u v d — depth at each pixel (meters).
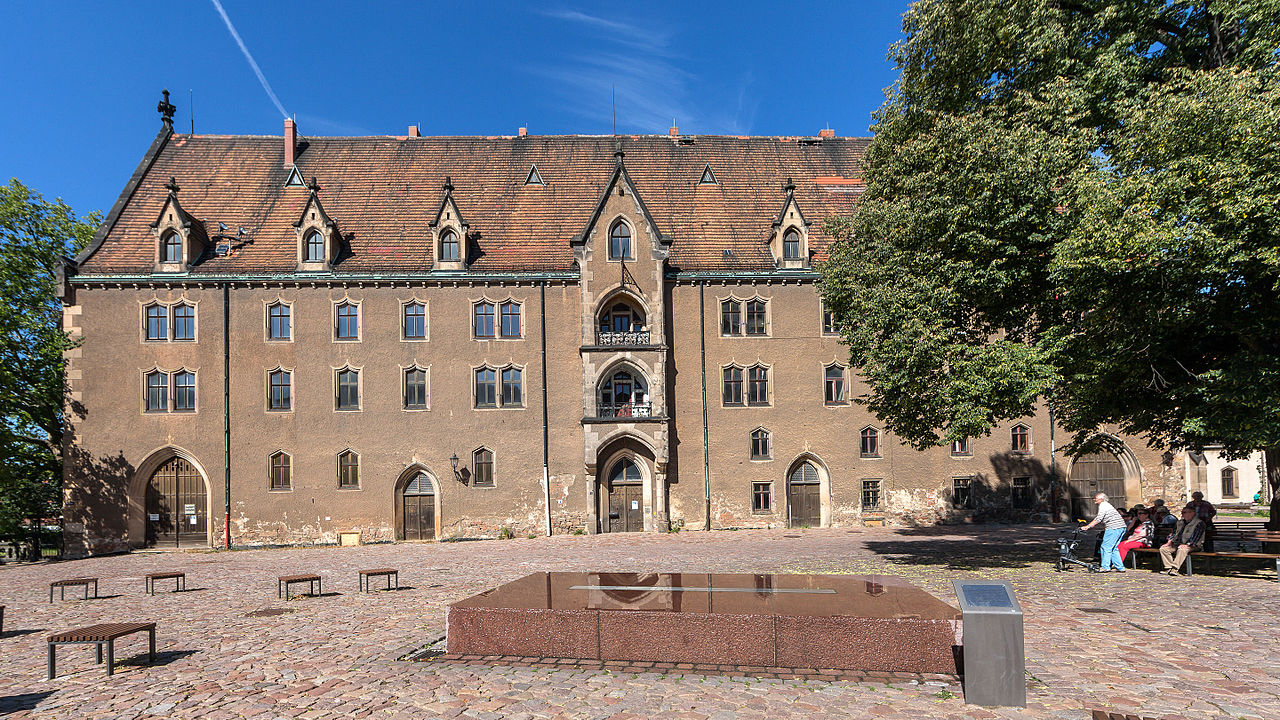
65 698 8.96
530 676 9.16
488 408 32.16
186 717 8.15
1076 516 34.19
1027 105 17.86
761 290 33.56
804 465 33.38
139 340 31.42
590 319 32.25
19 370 33.88
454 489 31.83
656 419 31.84
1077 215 16.45
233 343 31.62
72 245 37.34
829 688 8.51
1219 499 55.50
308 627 12.94
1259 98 14.38
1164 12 18.88
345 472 31.69
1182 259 14.65
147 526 31.16
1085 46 19.14
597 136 39.50
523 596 10.58
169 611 15.28
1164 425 19.81
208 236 33.44
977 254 17.50
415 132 39.34
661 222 35.47
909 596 10.20
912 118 20.45
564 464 32.22
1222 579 15.98
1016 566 18.58
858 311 19.12
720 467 32.81
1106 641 10.61
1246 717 7.52
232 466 31.20
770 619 9.28
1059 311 17.97
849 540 26.88
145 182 35.34
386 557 25.56
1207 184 14.37
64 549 30.52
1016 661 7.95
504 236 34.53
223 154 36.88
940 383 17.38
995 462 33.56
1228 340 17.77
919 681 8.71
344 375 32.03
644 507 32.53
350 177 36.50
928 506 33.31
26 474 36.91
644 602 10.07
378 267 32.53
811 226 35.31
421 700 8.44
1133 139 15.83
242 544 31.03
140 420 31.16
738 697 8.27
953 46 19.34
